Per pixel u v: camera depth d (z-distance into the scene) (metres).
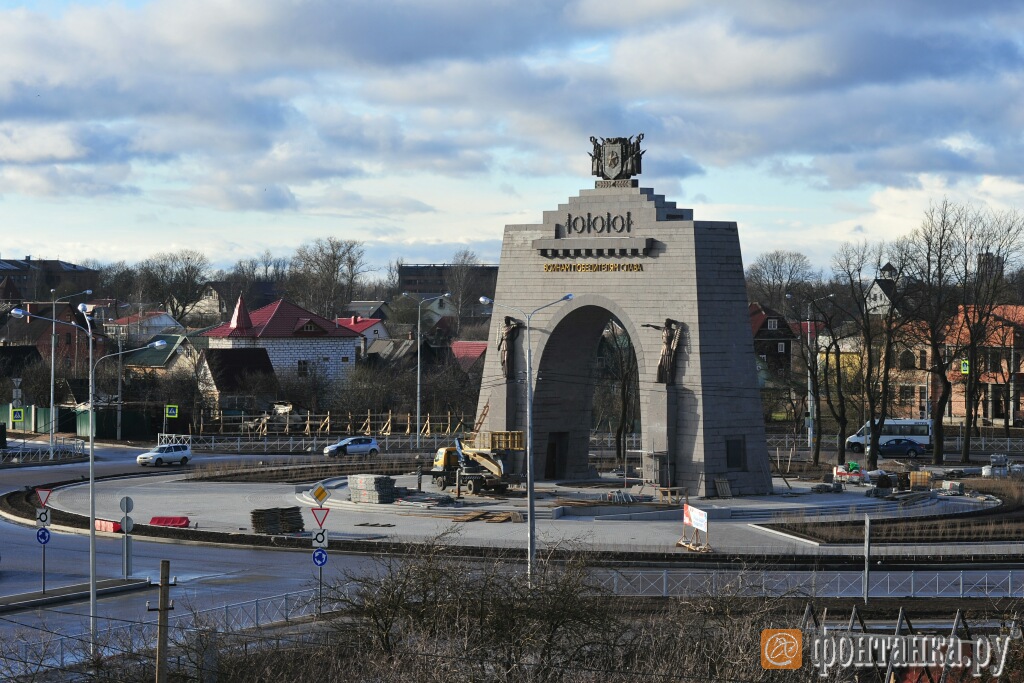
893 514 62.69
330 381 122.31
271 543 51.94
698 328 64.12
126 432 102.88
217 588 42.62
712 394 64.31
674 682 27.77
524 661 29.02
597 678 28.27
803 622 31.70
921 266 89.50
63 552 50.22
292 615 37.81
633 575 44.34
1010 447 103.44
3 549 50.84
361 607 30.45
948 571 47.00
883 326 96.12
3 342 148.12
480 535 53.78
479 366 133.50
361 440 92.25
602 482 70.81
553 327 68.88
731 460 65.00
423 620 30.05
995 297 95.81
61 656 31.47
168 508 62.22
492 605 29.95
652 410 65.12
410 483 70.88
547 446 71.50
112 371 116.75
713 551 50.16
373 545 50.78
